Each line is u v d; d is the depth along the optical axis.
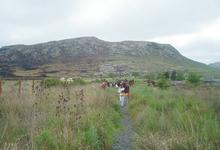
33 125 8.41
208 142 6.93
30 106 11.07
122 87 20.97
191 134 7.52
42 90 13.51
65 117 9.72
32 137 7.41
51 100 12.85
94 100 15.43
